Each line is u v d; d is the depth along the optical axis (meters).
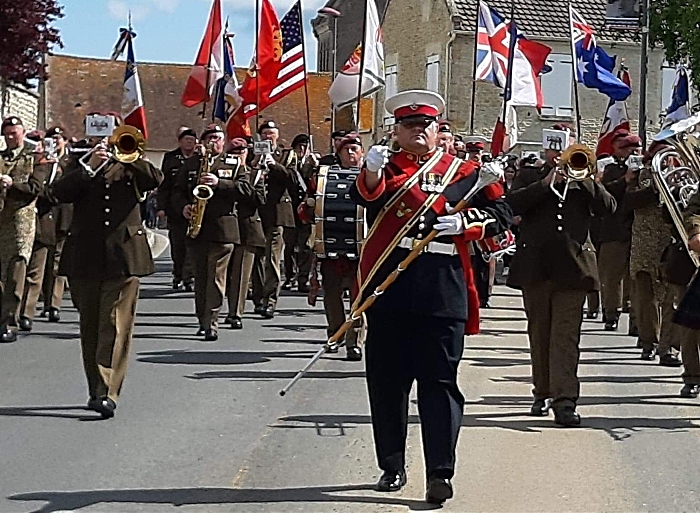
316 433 7.59
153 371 9.72
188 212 11.53
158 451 7.05
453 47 29.41
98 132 7.99
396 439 6.17
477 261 14.54
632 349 11.68
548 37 29.23
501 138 16.42
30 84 22.84
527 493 6.24
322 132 46.22
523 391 9.20
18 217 11.19
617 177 11.85
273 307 13.55
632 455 7.12
